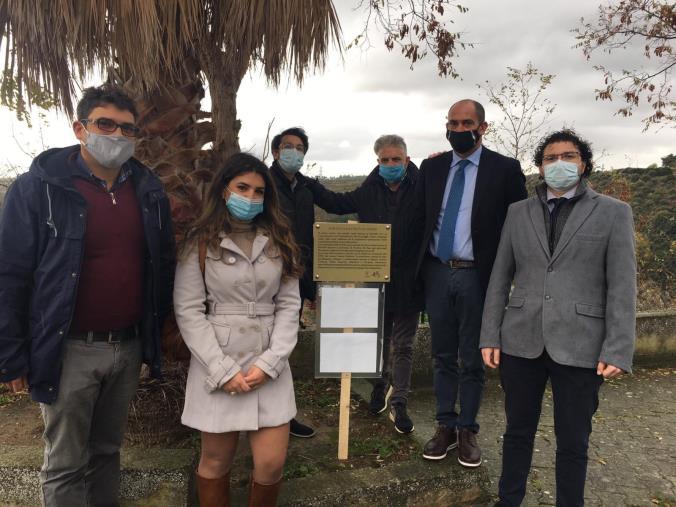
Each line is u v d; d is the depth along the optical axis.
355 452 3.02
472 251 2.79
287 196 3.03
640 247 7.17
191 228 2.17
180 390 2.82
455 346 2.95
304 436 3.22
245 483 2.70
